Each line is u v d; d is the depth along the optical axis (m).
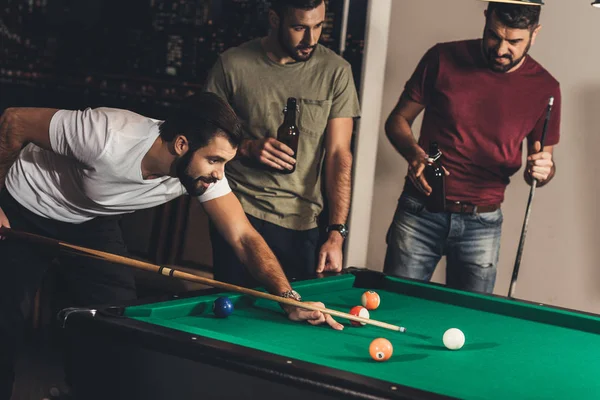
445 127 3.96
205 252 4.42
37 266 2.96
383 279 2.84
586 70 3.83
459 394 1.70
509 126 3.87
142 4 4.73
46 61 5.05
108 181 2.70
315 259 3.83
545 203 3.98
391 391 1.67
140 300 2.28
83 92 4.97
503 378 1.90
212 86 3.83
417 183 3.99
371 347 1.96
